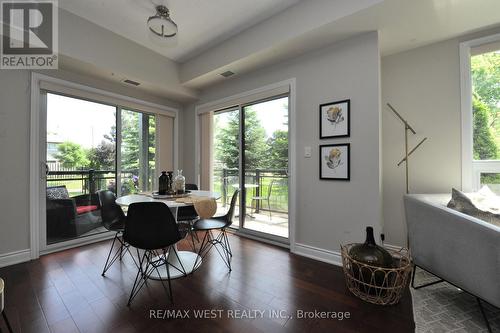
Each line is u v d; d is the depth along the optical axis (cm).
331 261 232
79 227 283
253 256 248
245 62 276
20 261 229
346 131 224
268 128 303
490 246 124
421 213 174
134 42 288
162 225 163
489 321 142
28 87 236
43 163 249
